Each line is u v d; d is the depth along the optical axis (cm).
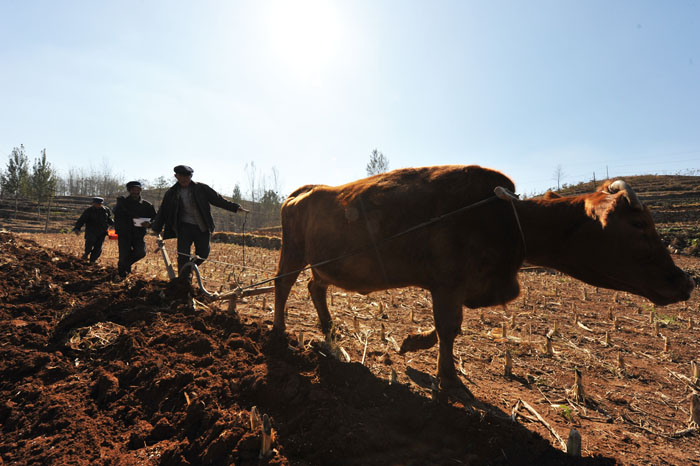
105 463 248
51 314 477
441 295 339
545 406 364
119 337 411
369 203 378
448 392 337
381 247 364
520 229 328
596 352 529
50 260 719
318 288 493
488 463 256
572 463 261
